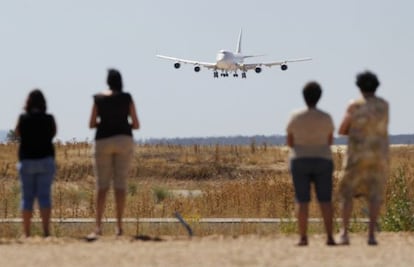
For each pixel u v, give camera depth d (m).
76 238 44.38
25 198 43.94
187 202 77.44
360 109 41.12
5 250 40.00
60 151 154.62
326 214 41.62
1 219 62.00
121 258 37.56
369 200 41.66
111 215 68.88
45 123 43.41
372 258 37.44
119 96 43.38
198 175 147.75
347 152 41.81
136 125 44.28
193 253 38.91
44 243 42.31
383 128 41.31
